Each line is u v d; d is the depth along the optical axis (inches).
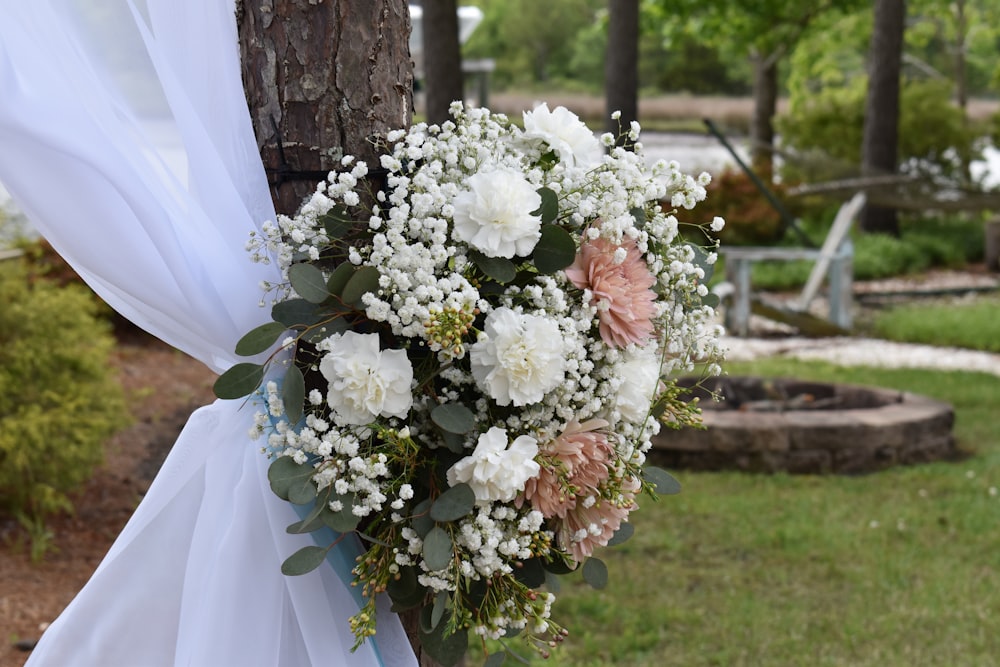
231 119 74.4
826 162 507.8
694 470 243.4
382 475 67.7
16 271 210.5
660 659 148.0
